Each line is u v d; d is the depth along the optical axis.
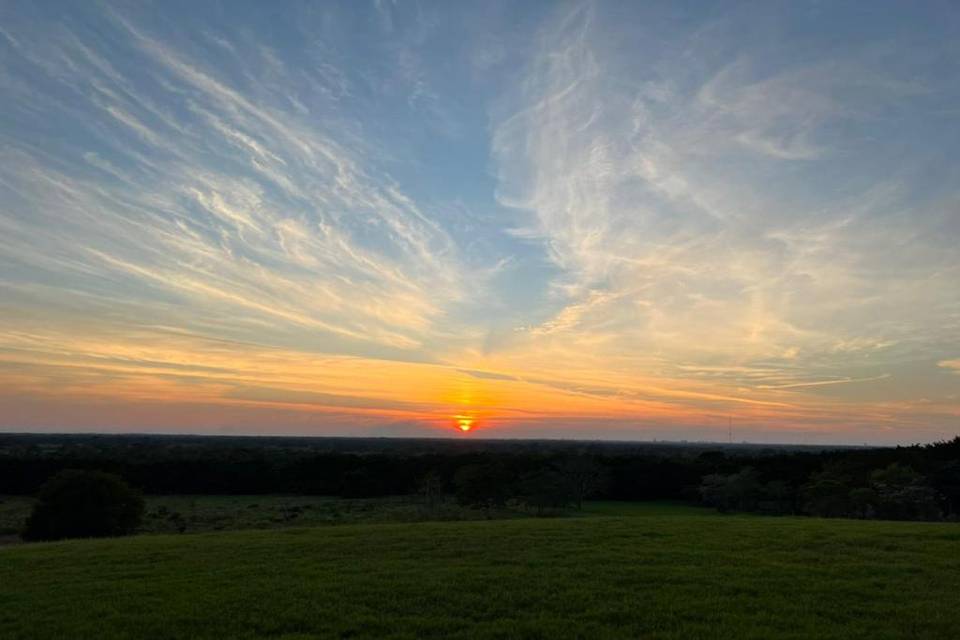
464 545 18.22
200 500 77.62
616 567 15.07
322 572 14.73
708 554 16.70
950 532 20.45
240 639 10.32
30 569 16.02
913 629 10.66
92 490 45.38
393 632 10.63
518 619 11.24
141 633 10.64
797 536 19.66
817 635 10.30
